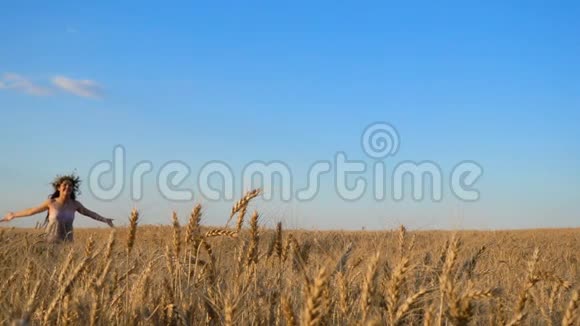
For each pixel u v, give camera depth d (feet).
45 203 41.57
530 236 89.20
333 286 15.83
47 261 21.39
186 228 17.95
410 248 19.26
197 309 16.79
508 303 17.38
